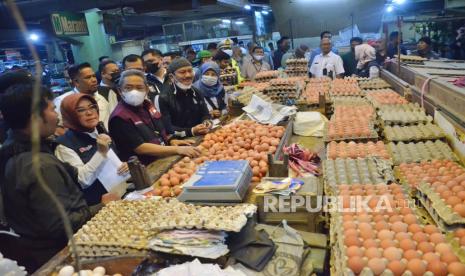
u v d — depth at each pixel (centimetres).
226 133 316
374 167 203
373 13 783
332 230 151
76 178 196
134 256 146
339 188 175
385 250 122
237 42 1043
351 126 280
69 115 224
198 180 191
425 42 559
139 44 1491
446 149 225
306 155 248
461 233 130
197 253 141
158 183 223
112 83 399
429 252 120
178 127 346
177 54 597
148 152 271
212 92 428
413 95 344
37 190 159
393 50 636
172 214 163
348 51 705
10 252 174
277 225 176
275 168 211
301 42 977
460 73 326
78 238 157
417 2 841
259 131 301
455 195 151
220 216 153
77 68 338
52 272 144
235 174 195
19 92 164
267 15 1226
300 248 152
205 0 570
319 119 324
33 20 845
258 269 140
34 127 54
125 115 273
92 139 233
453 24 741
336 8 790
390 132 261
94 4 752
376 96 372
